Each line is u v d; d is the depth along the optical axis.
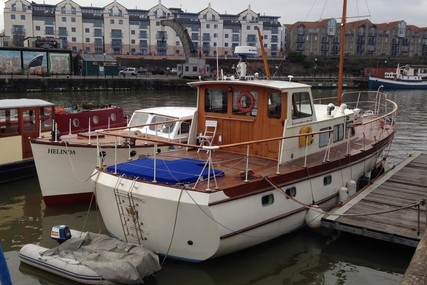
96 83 57.38
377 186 12.15
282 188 9.27
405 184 12.35
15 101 15.02
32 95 48.94
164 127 14.25
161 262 8.64
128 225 8.71
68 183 12.57
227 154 10.71
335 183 11.20
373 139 14.23
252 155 10.57
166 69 83.31
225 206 8.00
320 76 86.50
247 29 111.62
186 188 7.86
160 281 8.16
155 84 61.91
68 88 54.94
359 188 12.90
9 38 92.81
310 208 10.06
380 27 122.75
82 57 67.56
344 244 9.86
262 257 9.22
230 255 8.92
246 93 10.45
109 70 68.12
